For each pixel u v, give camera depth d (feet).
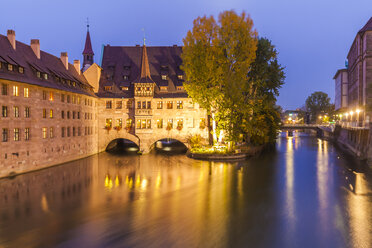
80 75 163.84
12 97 99.50
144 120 164.86
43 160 117.08
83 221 60.49
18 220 61.26
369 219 61.87
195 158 147.23
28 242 50.83
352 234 54.49
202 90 141.38
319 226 58.08
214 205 70.90
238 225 58.23
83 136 149.48
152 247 48.80
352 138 180.14
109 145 182.39
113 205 71.20
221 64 143.13
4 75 94.99
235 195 79.56
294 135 383.04
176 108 165.99
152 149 180.65
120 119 168.96
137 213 65.26
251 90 165.68
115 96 169.17
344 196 78.69
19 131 103.45
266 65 169.27
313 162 136.77
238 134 146.00
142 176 104.99
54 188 87.45
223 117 142.92
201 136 165.89
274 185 90.84
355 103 210.59
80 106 146.00
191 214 64.49
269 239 52.19
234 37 138.31
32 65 113.39
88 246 49.29
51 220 61.21
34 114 110.42
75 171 113.70
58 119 126.41
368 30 171.63
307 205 71.00
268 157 154.30
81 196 79.00
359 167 123.85
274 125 199.11
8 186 88.74
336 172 112.06
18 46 114.32
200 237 52.65
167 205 71.00
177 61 184.85
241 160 142.10
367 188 87.56
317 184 92.27
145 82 162.71
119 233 54.39
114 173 110.52
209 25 143.23
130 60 187.32
